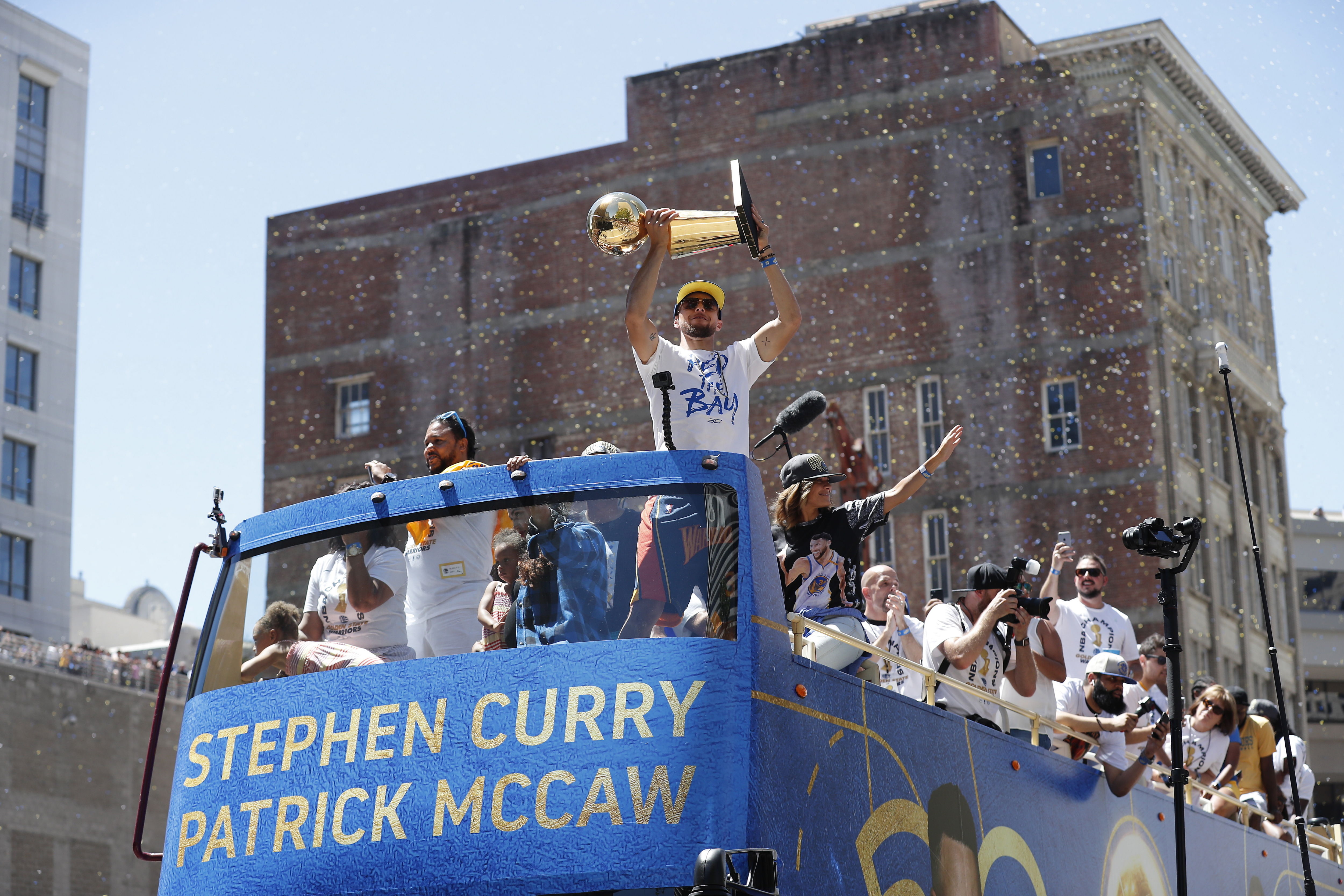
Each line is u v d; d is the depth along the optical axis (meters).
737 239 5.79
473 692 4.46
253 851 4.56
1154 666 9.49
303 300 38.69
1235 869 8.45
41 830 30.95
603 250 5.75
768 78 35.31
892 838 4.89
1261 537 32.88
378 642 4.85
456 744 4.41
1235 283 34.38
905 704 5.24
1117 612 9.28
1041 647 7.26
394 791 4.42
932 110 33.72
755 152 34.91
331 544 5.04
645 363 5.70
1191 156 33.41
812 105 34.75
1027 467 30.94
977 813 5.55
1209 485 31.02
